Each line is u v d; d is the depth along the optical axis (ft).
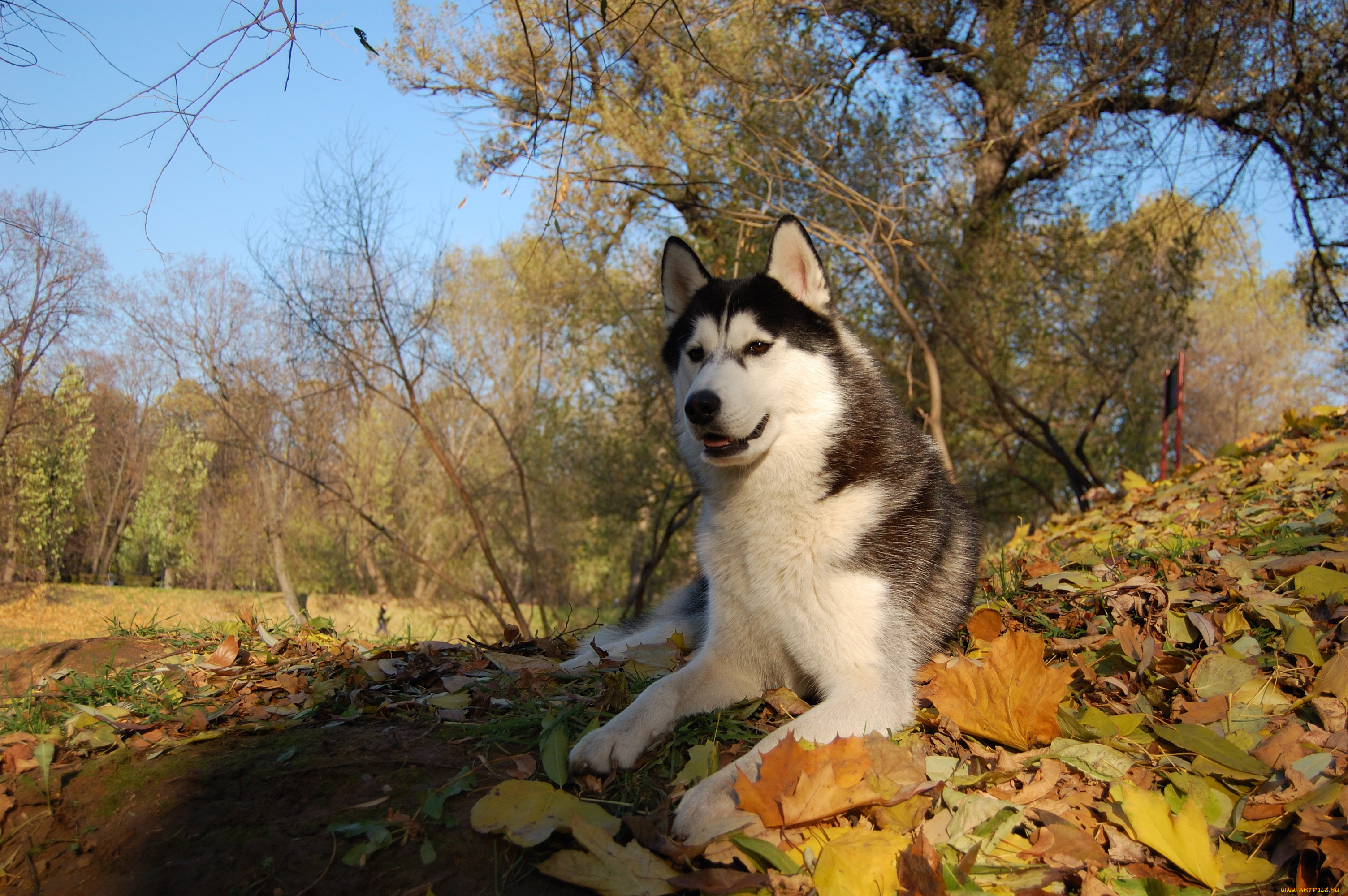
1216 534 13.78
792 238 10.14
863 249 28.19
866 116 34.63
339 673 10.16
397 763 7.47
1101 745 7.38
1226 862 6.10
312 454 47.75
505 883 5.94
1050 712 7.72
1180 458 34.09
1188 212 37.81
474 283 50.24
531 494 48.93
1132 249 37.68
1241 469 18.90
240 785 7.17
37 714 8.78
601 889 5.71
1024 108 33.99
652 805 6.97
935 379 28.25
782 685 9.55
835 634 8.77
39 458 65.26
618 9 20.88
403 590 57.52
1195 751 7.17
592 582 54.60
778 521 9.12
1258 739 7.55
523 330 48.34
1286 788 6.59
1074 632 10.73
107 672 10.08
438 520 50.85
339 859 6.22
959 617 10.94
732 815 6.35
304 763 7.47
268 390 46.50
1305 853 5.90
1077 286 38.99
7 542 62.44
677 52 28.76
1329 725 7.41
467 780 7.02
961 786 7.09
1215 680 8.42
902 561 9.27
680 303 11.63
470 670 10.32
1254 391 98.89
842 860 5.93
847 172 33.45
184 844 6.50
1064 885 5.99
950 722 8.16
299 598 59.31
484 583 55.98
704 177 31.17
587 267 38.75
